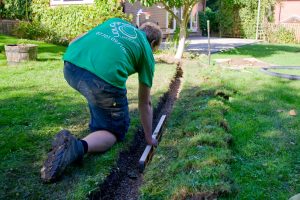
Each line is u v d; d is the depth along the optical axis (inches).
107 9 444.1
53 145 98.3
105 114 114.7
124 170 114.0
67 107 167.2
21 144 120.3
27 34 475.2
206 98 184.2
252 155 121.9
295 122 158.6
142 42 113.7
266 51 527.5
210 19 995.3
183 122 146.3
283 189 99.3
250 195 94.9
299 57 446.9
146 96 116.3
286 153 123.5
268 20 906.7
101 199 95.0
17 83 216.1
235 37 923.4
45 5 493.7
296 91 225.3
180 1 371.9
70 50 113.9
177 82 263.7
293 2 934.4
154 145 126.0
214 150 111.8
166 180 98.3
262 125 154.8
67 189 93.0
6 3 527.8
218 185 89.2
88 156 112.4
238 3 882.8
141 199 91.4
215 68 301.3
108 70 107.3
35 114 154.5
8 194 89.5
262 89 228.5
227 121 155.4
